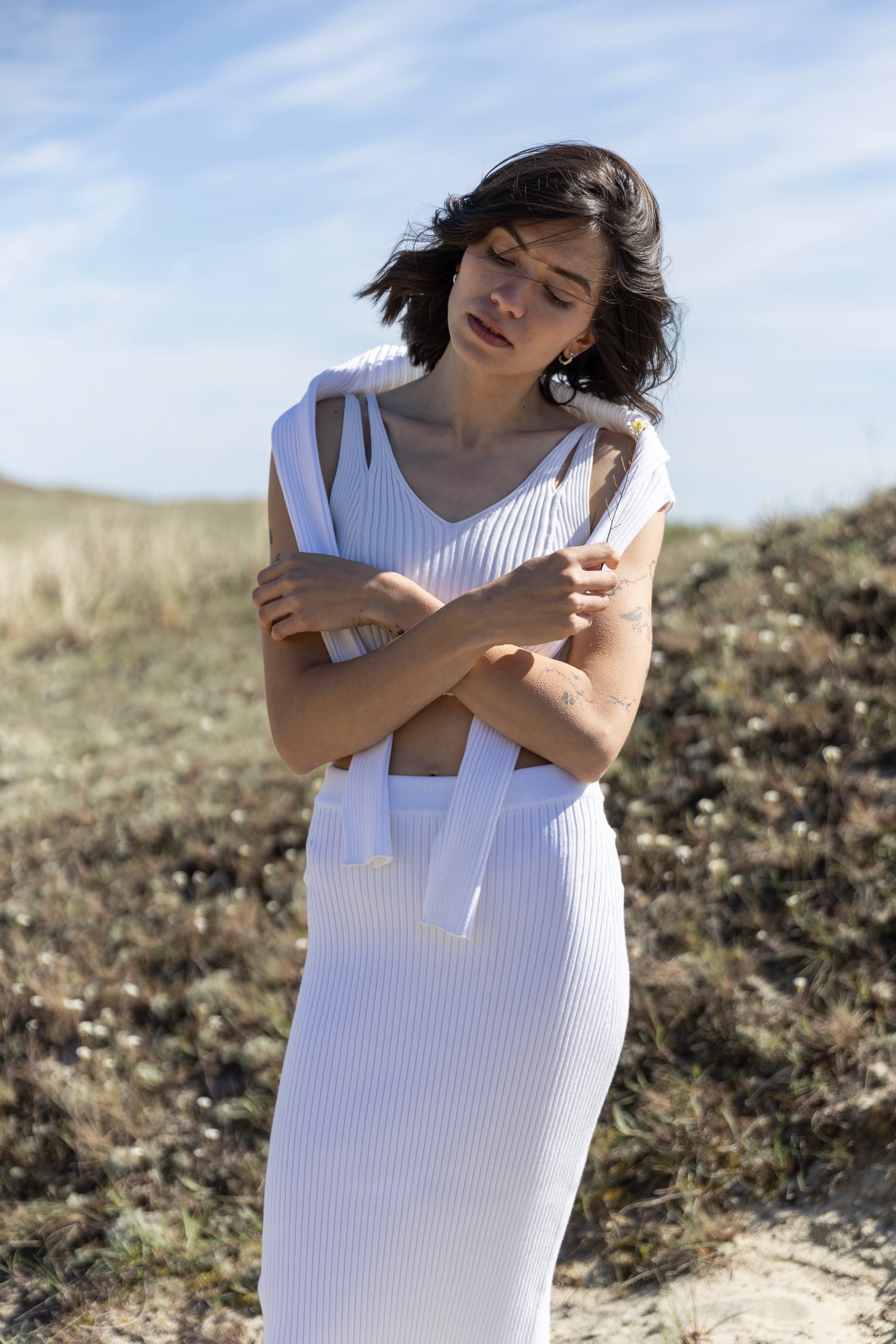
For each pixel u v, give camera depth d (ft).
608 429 5.92
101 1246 10.27
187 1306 9.46
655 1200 9.28
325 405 5.91
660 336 5.75
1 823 17.81
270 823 16.07
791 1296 8.05
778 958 11.38
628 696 5.35
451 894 5.00
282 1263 5.17
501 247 5.21
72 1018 12.86
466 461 5.57
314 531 5.51
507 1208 5.19
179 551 38.42
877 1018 10.11
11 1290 9.92
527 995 5.07
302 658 5.46
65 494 88.89
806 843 12.57
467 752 5.16
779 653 16.35
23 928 14.85
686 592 20.57
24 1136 11.56
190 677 26.48
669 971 11.37
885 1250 8.25
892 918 11.16
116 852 16.31
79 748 21.74
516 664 5.10
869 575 17.38
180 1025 12.64
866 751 13.70
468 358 5.30
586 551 5.00
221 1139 11.14
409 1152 5.03
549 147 5.34
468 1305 5.25
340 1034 5.17
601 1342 8.14
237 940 13.62
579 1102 5.34
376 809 5.14
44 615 33.30
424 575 5.35
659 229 5.53
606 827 5.51
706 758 14.75
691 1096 9.92
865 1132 9.23
